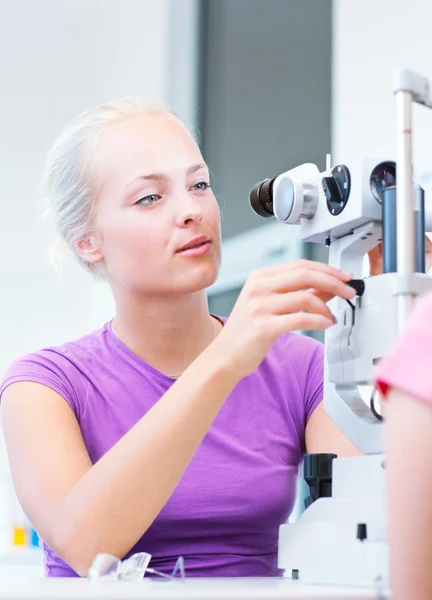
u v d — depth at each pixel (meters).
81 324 3.22
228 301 2.89
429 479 0.60
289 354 1.39
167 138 1.27
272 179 1.19
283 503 1.26
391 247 0.96
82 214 1.34
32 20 3.47
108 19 3.49
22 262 3.27
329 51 3.09
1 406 1.27
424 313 0.65
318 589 0.79
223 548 1.23
